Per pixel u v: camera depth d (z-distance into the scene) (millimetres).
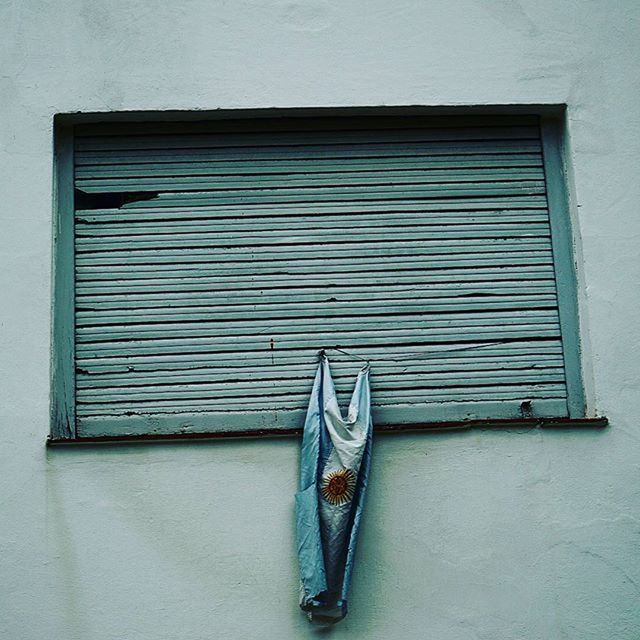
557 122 4234
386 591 3639
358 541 3678
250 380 3965
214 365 3975
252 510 3689
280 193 4160
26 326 3848
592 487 3770
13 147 4004
